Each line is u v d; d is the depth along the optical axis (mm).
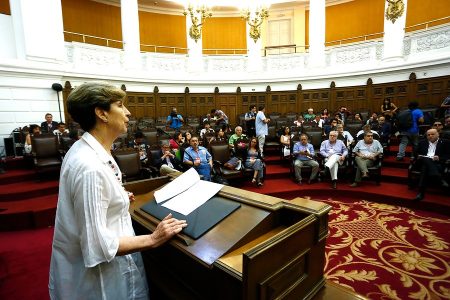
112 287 1021
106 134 1075
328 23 12867
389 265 2566
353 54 9828
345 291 1227
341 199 4727
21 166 5742
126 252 955
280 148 6898
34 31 7215
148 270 1387
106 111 1026
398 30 8758
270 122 8539
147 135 6867
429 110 7629
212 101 11328
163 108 10797
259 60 11148
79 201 887
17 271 2627
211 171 5012
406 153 6375
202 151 4914
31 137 5281
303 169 5301
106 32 12375
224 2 12945
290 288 1014
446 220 3662
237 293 885
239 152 5410
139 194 1720
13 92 6992
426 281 2305
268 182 5531
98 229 891
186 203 1296
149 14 13094
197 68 11055
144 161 5262
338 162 5109
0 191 4453
